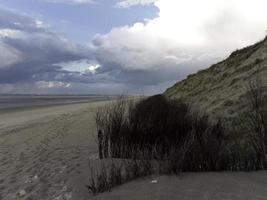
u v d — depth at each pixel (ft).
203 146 25.17
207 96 51.72
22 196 25.67
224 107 41.14
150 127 31.40
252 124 29.53
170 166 23.98
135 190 21.43
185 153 24.52
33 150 42.80
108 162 28.81
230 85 48.60
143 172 23.88
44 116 92.89
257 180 21.94
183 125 31.40
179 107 34.73
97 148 40.09
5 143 50.90
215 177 22.43
